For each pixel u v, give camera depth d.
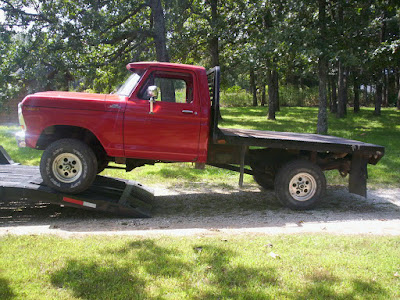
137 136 5.81
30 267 3.49
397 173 9.70
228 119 26.28
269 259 3.86
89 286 3.17
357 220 5.85
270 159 7.11
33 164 9.91
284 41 15.97
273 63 18.69
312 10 17.20
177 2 17.72
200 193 7.78
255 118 27.44
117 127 5.75
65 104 5.64
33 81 13.91
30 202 6.55
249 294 3.10
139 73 5.99
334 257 3.96
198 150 6.03
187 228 5.26
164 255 3.89
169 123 5.86
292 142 6.23
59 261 3.66
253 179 9.20
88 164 5.64
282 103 46.75
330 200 7.34
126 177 8.92
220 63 26.05
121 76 15.97
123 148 5.82
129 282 3.26
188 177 9.21
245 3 19.44
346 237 4.71
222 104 46.81
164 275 3.42
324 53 15.76
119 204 5.72
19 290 3.05
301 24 16.39
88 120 5.68
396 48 15.55
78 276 3.35
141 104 5.83
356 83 32.31
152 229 5.18
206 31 19.52
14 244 4.12
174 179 9.00
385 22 22.70
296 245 4.35
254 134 6.72
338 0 16.58
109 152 5.82
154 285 3.22
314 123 23.44
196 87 5.98
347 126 22.08
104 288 3.14
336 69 29.62
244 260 3.79
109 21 15.62
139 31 15.91
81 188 5.66
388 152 12.79
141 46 15.93
